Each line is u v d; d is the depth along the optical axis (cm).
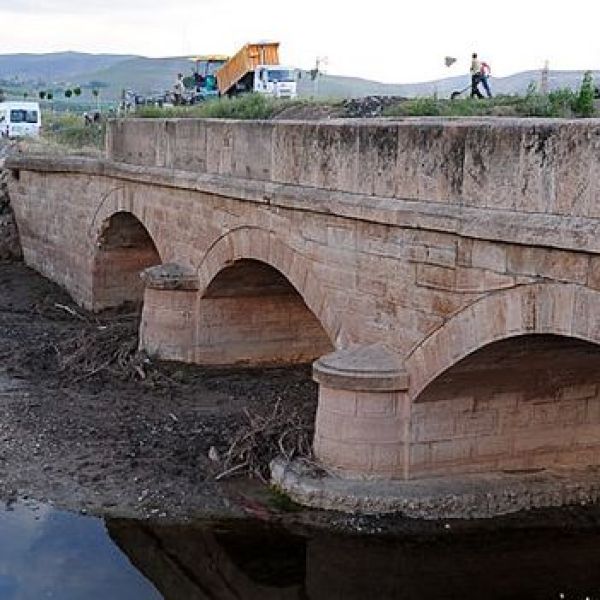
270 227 2008
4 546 1579
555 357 1559
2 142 4659
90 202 3166
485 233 1393
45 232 3678
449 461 1670
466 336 1483
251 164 2072
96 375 2419
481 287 1441
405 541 1577
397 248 1617
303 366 2516
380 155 1634
